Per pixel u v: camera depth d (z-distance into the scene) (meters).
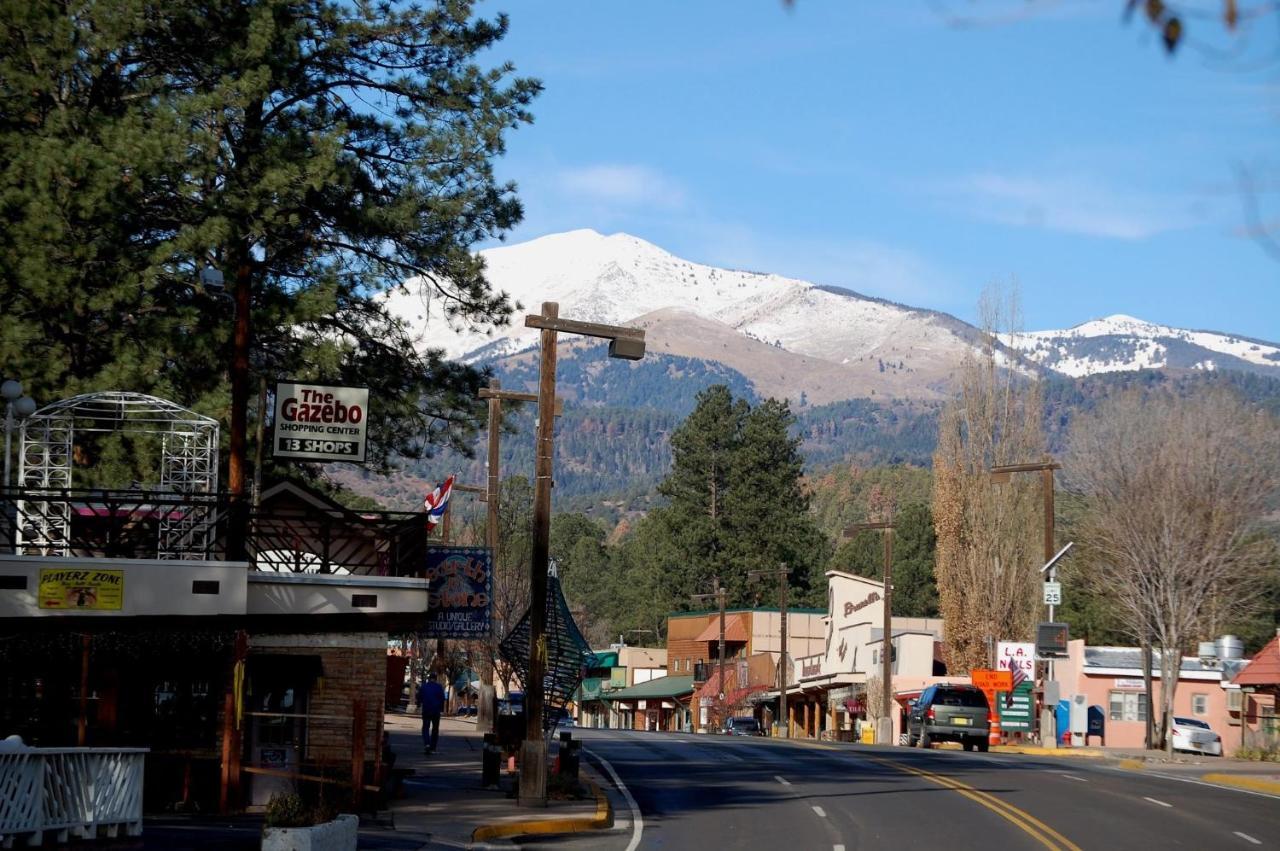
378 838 20.08
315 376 30.34
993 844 21.27
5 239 25.22
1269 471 51.84
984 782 30.66
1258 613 61.12
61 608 22.45
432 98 31.45
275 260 30.91
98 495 25.19
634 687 109.62
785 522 115.88
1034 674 54.06
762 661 91.94
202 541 25.19
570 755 29.00
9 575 22.36
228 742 21.34
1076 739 50.88
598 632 143.38
